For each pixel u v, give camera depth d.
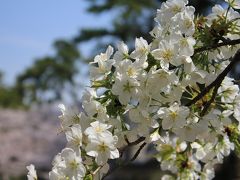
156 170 5.61
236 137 0.78
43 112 8.36
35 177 0.73
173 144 0.93
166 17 0.70
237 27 0.69
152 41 0.69
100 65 0.67
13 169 6.12
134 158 0.68
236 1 0.71
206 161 0.83
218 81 0.67
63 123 0.68
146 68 0.65
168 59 0.64
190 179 0.93
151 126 0.65
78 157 0.63
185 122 0.63
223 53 0.72
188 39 0.64
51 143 7.23
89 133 0.63
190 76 0.65
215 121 0.71
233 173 4.84
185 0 0.69
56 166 0.66
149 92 0.63
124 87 0.64
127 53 0.68
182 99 0.70
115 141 0.62
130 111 0.65
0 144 7.07
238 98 0.72
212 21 0.70
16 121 8.04
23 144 7.16
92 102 0.65
